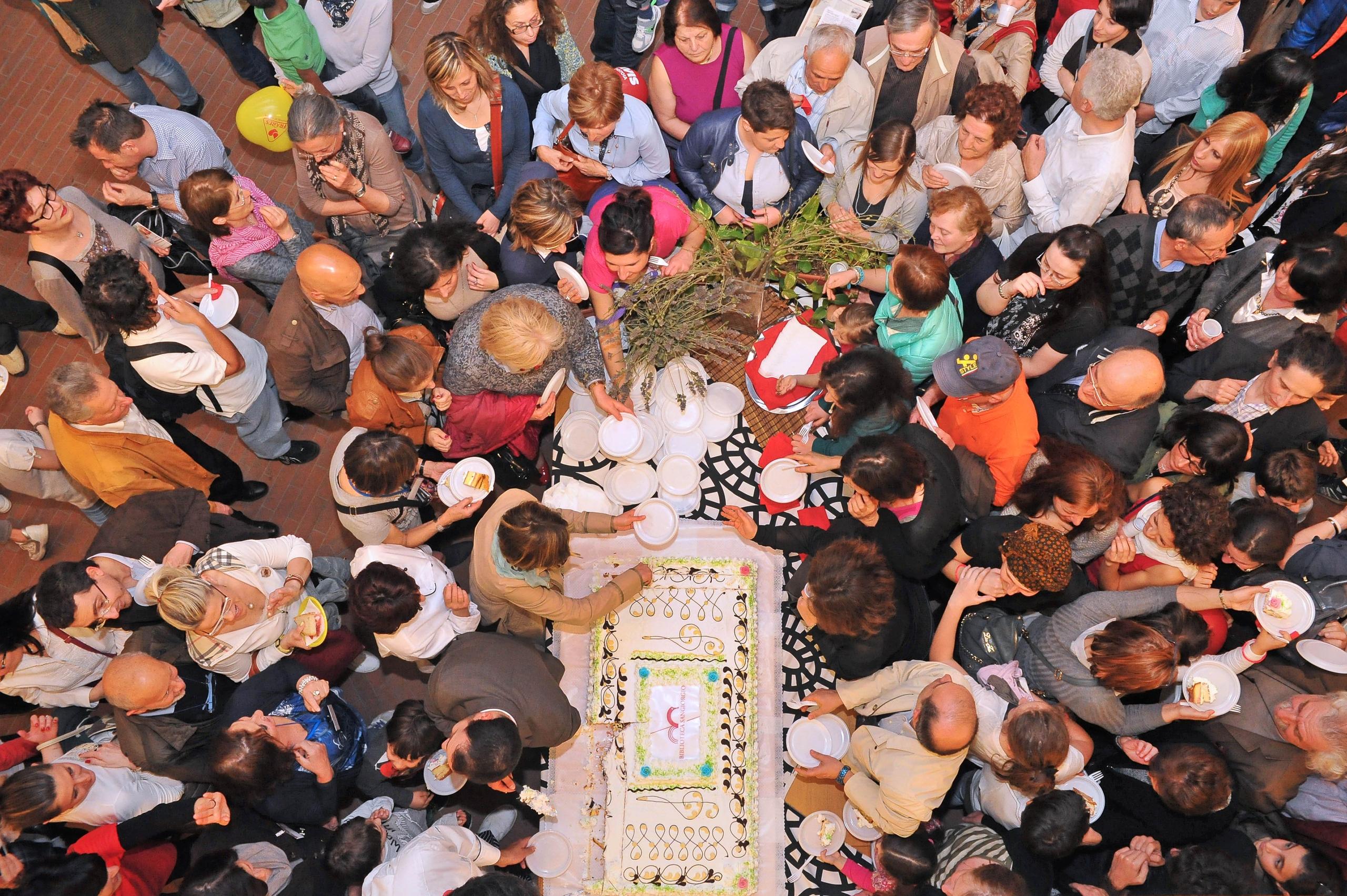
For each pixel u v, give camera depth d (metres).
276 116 4.26
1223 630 3.28
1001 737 2.92
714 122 3.90
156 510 3.58
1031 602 3.37
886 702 3.20
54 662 3.36
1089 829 3.03
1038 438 3.42
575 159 4.09
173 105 5.46
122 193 4.09
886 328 3.66
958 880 2.77
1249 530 3.12
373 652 4.19
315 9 4.31
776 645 3.51
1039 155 4.03
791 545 3.50
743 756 3.34
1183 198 3.79
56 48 5.62
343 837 3.05
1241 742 3.05
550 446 4.29
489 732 2.83
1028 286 3.51
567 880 3.24
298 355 3.81
